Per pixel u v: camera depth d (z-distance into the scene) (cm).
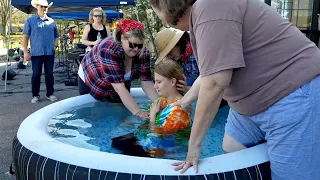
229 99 143
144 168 137
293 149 129
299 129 127
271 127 134
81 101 267
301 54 128
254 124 154
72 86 754
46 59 564
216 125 229
